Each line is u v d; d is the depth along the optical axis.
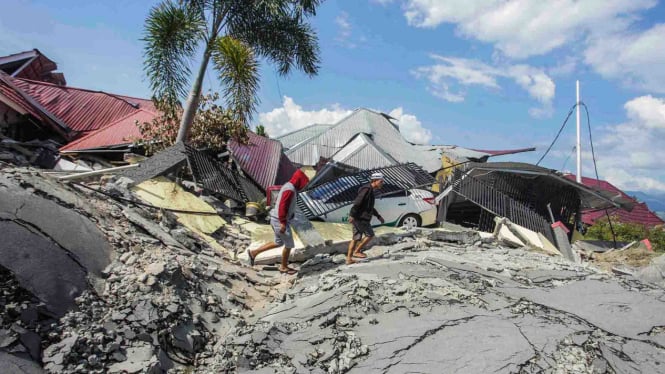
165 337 4.26
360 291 5.10
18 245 4.09
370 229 7.16
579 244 14.12
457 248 8.73
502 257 7.80
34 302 3.77
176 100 11.77
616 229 17.80
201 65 12.54
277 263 7.76
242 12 12.62
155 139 13.46
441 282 5.65
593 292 5.71
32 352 3.39
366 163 19.14
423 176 12.56
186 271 5.50
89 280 4.42
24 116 15.47
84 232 4.98
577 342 4.16
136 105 19.78
